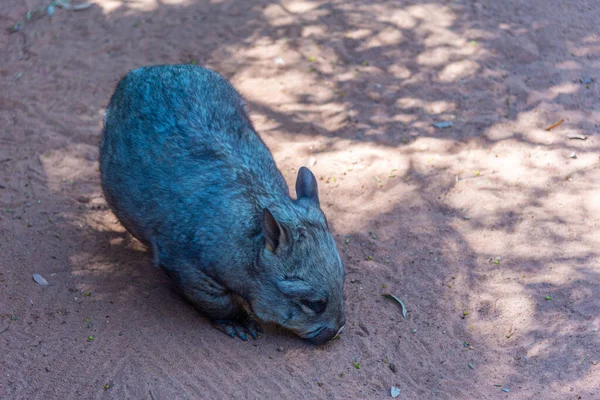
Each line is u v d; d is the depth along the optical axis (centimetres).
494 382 235
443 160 286
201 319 245
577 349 239
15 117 297
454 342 242
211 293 236
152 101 243
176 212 234
